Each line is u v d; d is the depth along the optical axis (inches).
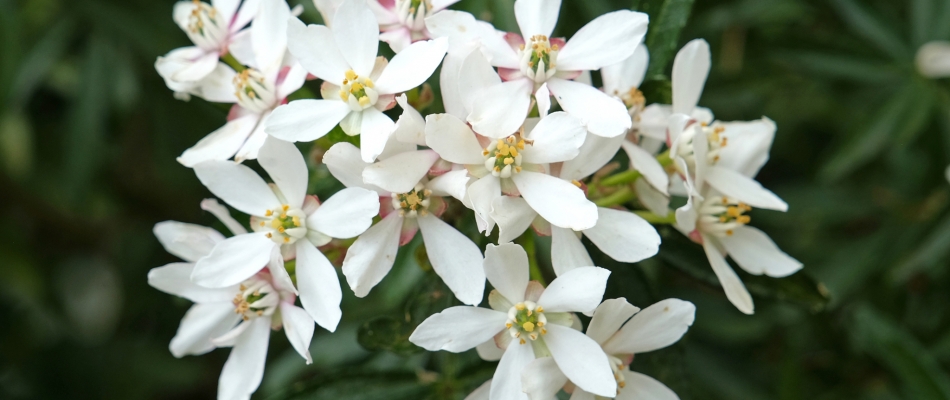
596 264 7.5
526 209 6.7
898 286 9.9
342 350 9.8
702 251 7.7
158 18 10.8
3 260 11.2
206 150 7.3
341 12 6.9
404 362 9.0
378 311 9.4
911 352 8.6
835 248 10.6
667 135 7.3
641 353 7.5
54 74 11.6
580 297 6.5
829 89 10.4
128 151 11.9
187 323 7.4
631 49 6.9
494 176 6.7
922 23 9.8
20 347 11.4
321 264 6.9
